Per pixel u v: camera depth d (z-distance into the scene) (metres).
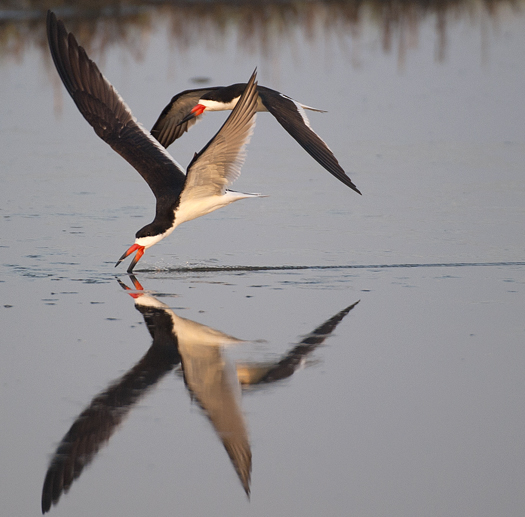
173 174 11.70
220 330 9.56
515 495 6.65
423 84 24.14
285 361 8.77
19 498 6.62
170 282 11.32
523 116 20.94
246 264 12.07
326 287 11.04
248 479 6.83
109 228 13.84
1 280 11.34
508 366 8.63
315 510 6.49
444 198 15.24
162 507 6.54
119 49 27.94
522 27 31.41
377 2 35.69
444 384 8.27
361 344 9.17
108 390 8.15
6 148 19.12
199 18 32.47
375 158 17.91
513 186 15.87
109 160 18.36
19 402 7.92
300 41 29.38
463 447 7.23
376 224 13.90
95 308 10.28
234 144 10.28
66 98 23.50
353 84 24.12
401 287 11.03
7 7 33.28
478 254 12.36
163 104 20.86
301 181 16.66
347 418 7.66
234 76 24.25
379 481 6.82
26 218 14.33
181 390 8.18
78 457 7.11
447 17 33.53
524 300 10.52
